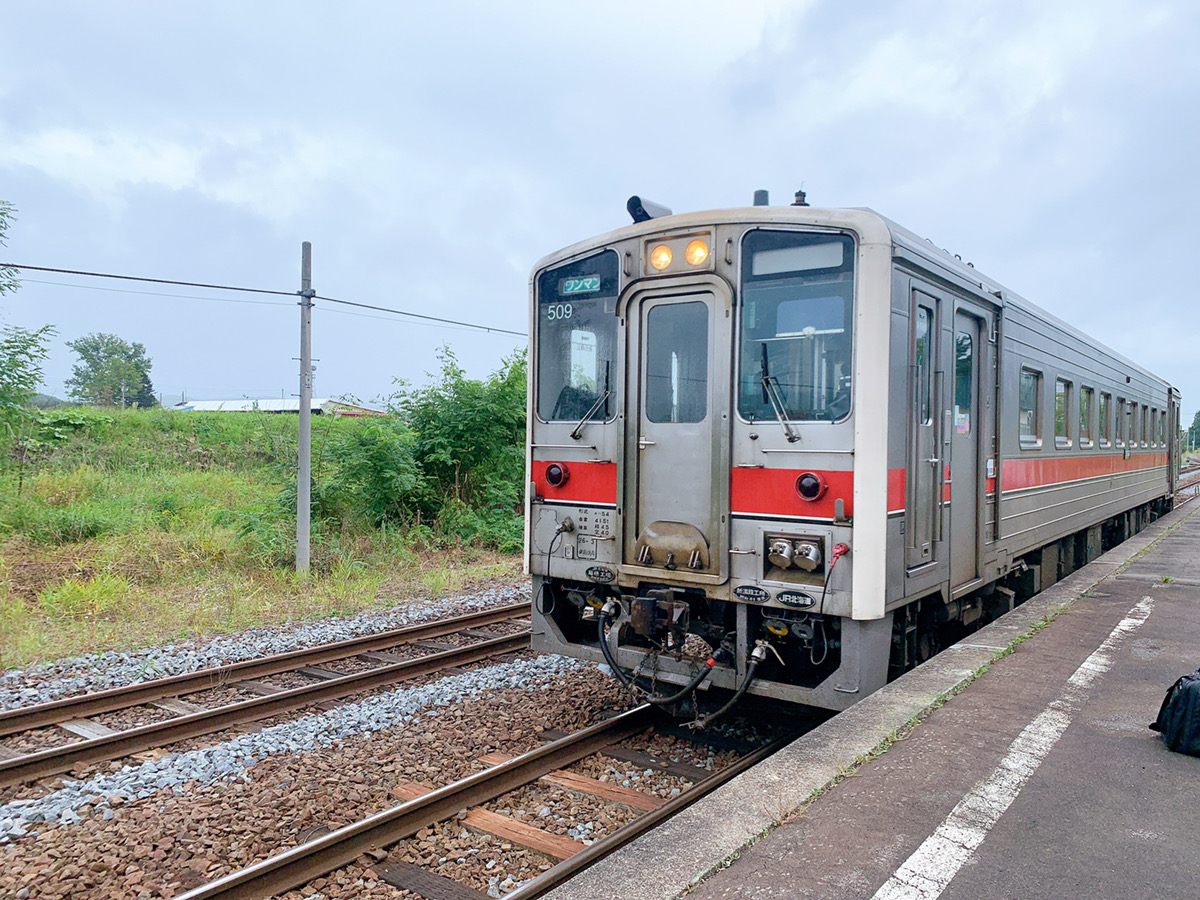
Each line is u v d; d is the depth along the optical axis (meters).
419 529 13.27
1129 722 4.54
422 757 5.18
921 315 5.57
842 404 4.83
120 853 3.94
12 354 11.60
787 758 4.02
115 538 11.59
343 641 7.89
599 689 6.55
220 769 4.90
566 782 4.74
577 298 5.91
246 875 3.52
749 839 3.24
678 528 5.37
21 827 4.19
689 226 5.31
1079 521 10.29
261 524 11.34
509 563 12.62
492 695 6.41
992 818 3.42
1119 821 3.39
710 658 5.23
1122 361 13.05
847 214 4.87
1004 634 6.43
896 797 3.62
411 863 3.89
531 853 3.99
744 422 5.11
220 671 6.75
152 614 8.73
